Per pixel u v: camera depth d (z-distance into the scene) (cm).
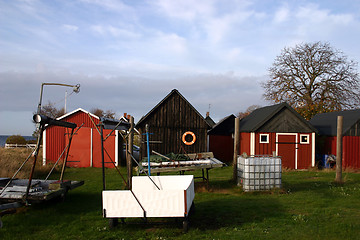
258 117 2066
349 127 1897
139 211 648
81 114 1989
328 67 3522
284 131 1928
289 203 913
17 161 1625
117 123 878
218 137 2402
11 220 755
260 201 944
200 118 2080
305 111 3231
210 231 662
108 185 1245
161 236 630
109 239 620
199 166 1088
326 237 614
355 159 1894
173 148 2017
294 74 3675
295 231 653
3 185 996
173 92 2036
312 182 1304
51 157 1958
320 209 832
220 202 935
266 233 643
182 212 640
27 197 789
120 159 2056
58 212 834
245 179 1096
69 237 632
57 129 1975
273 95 3759
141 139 1953
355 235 622
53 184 927
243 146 2023
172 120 2027
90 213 819
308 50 3597
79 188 1181
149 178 813
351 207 859
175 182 827
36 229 691
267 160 1105
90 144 1975
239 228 679
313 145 1938
